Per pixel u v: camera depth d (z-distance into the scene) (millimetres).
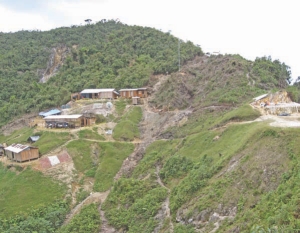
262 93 86375
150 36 151250
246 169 46719
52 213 63562
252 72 102875
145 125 96125
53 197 68688
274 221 33188
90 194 71812
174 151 73250
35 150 78875
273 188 40469
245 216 38500
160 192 59375
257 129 53656
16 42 176250
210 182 51062
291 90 84938
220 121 73688
